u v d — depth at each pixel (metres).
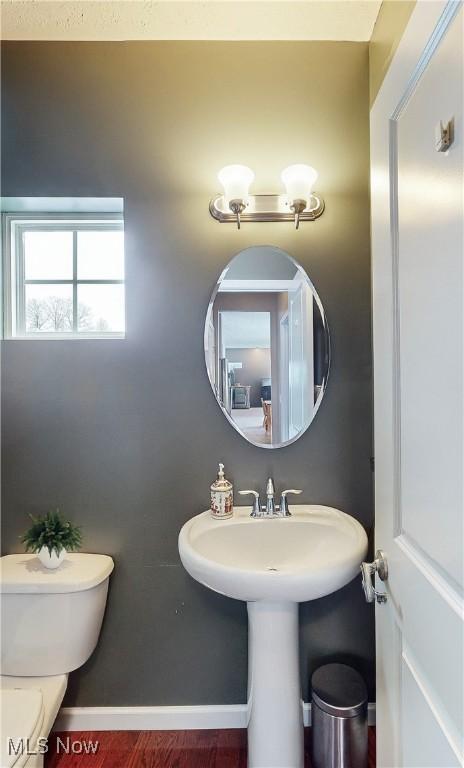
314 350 1.37
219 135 1.37
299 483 1.37
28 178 1.37
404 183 0.75
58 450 1.37
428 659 0.66
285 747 1.13
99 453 1.37
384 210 0.85
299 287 1.37
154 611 1.37
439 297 0.62
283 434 1.37
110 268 1.52
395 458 0.81
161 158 1.37
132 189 1.37
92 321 1.51
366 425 1.37
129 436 1.37
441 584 0.61
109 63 1.36
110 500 1.37
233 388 1.37
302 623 1.36
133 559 1.37
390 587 0.84
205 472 1.37
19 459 1.37
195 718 1.35
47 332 1.50
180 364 1.37
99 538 1.37
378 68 1.24
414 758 0.72
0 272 1.45
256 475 1.37
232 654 1.37
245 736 1.33
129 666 1.36
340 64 1.36
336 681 1.26
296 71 1.36
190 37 1.35
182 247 1.37
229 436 1.37
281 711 1.13
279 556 1.26
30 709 1.02
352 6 1.22
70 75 1.36
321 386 1.37
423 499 0.68
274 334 1.37
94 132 1.37
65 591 1.19
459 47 0.55
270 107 1.37
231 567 0.99
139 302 1.37
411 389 0.73
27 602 1.20
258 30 1.31
